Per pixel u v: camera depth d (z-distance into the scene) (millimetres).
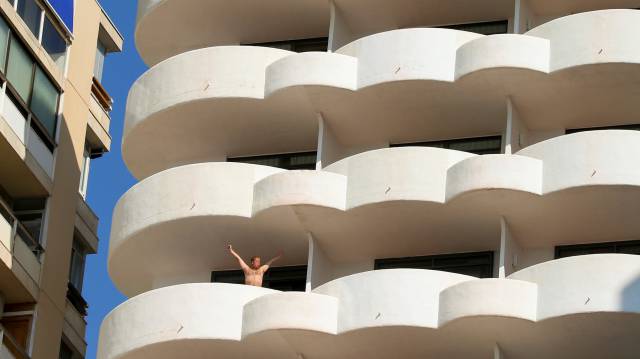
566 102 82250
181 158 90625
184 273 87562
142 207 84812
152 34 93938
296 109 85188
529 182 78125
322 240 82812
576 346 76438
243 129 87500
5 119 90125
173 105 86500
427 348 77938
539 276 75688
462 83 81938
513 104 82375
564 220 79438
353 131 86188
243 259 85812
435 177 79938
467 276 77312
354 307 77312
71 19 98062
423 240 82188
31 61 93500
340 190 81000
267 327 77625
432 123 85000
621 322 74438
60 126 96438
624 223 79250
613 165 77500
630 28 80500
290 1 89688
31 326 91625
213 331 79125
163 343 79875
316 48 91875
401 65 82750
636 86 81000
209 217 82812
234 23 91938
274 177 81625
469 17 88875
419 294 76875
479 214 79750
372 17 89625
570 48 80812
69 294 97625
